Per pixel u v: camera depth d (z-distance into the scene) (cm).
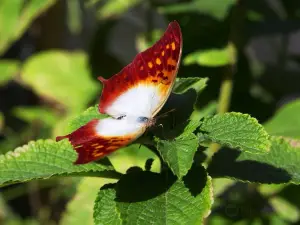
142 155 35
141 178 24
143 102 24
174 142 23
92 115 27
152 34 52
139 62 24
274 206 43
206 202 23
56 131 56
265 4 48
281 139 28
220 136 23
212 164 28
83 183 36
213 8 44
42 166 26
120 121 23
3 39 55
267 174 27
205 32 45
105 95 25
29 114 62
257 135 23
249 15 46
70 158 26
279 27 45
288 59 55
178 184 24
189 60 41
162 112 26
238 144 23
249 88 48
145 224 23
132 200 24
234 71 42
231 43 42
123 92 25
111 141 22
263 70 55
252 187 44
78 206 36
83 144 22
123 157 35
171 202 23
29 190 62
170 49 23
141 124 23
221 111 42
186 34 45
